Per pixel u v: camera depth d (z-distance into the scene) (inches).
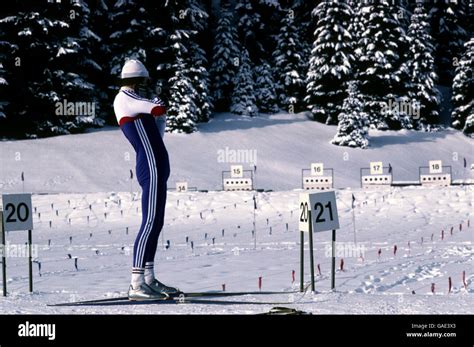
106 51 3449.8
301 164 3164.4
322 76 3796.8
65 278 634.8
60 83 3070.9
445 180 2230.6
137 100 379.6
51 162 2721.5
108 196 1801.2
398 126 3875.5
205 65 3944.4
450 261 792.3
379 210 1653.5
